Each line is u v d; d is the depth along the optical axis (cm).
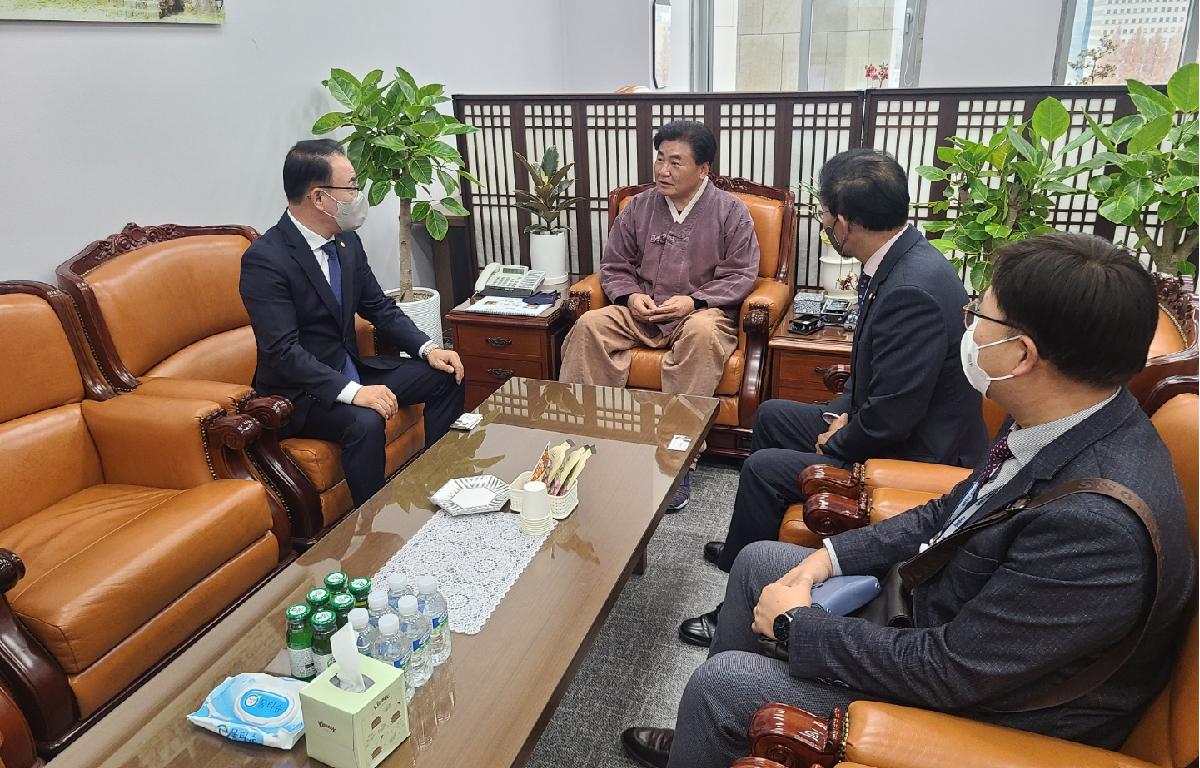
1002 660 109
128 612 183
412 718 132
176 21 285
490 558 173
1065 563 102
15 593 179
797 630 131
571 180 385
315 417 258
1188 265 278
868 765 107
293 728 125
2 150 238
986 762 104
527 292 357
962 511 136
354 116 330
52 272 255
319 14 355
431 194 430
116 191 273
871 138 342
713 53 709
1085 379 107
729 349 309
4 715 161
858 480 191
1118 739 115
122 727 130
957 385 196
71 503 223
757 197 345
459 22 462
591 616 155
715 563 255
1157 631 105
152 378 247
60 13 246
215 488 217
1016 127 289
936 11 584
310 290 263
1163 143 275
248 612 158
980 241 290
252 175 329
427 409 293
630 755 184
